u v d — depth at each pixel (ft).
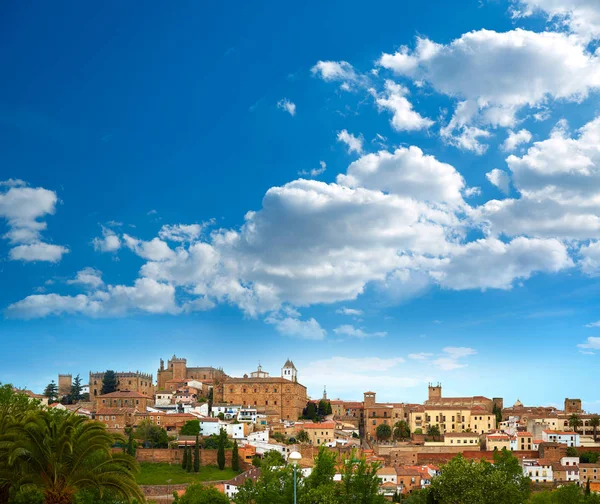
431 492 538.47
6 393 507.71
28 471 298.15
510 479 640.58
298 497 472.03
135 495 308.19
